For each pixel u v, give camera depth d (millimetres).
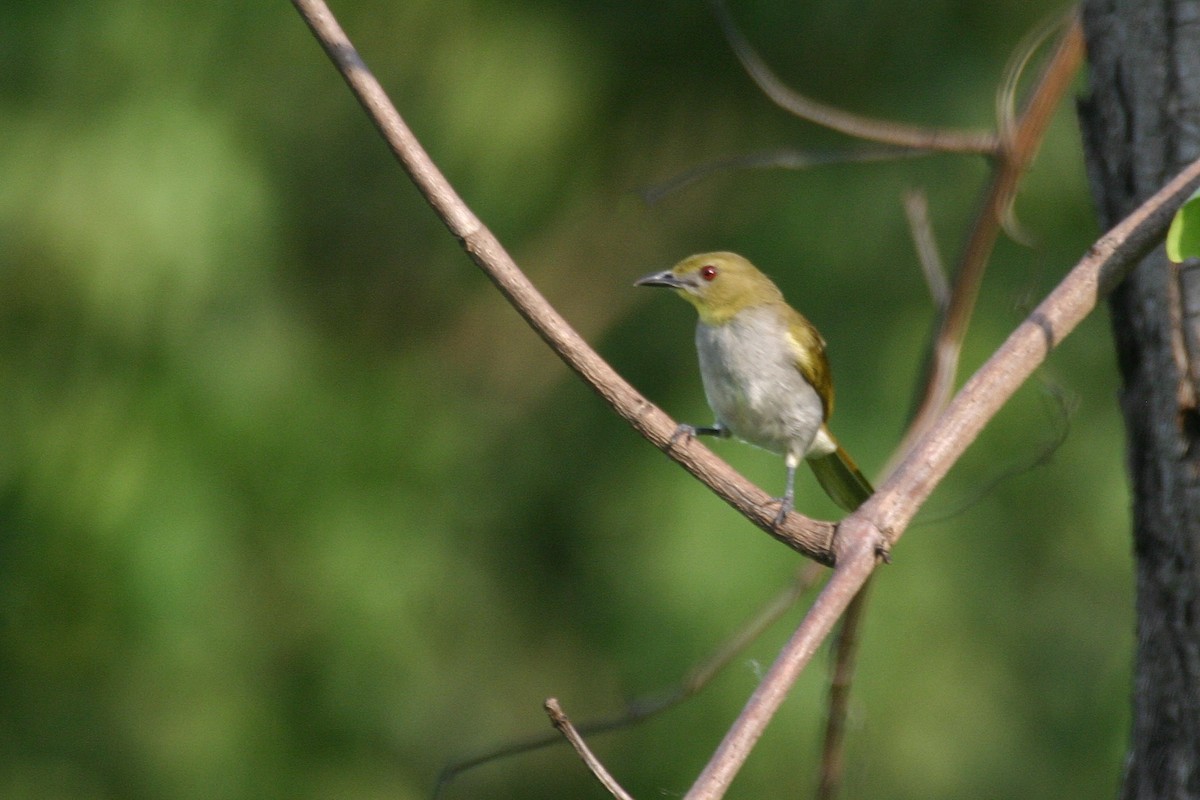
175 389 12836
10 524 12609
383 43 14930
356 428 14461
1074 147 13492
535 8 15266
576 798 14969
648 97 15453
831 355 13586
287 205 14484
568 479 15531
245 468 13211
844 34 14711
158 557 12555
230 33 13922
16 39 13297
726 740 4375
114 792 12992
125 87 13188
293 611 13555
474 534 15133
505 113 14836
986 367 5020
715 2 8039
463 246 5199
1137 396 5801
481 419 15695
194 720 13070
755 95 15312
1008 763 13016
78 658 12812
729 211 15438
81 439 12656
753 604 12625
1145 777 5617
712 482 5141
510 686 15094
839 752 7152
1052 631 13508
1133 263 5137
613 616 13859
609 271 15812
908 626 12945
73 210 12539
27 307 12609
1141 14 5859
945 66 14227
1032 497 13422
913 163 14062
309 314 15016
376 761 14016
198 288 12812
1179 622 5539
